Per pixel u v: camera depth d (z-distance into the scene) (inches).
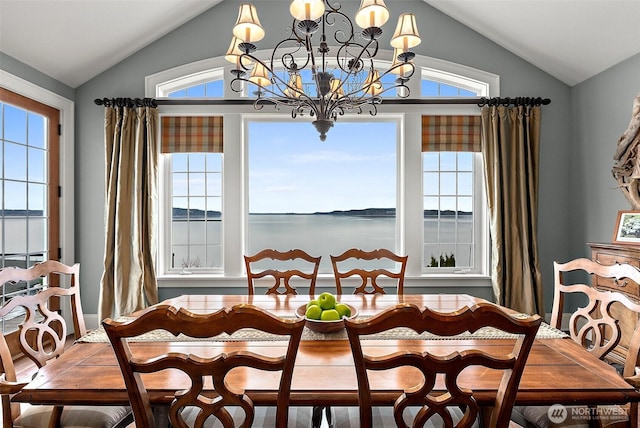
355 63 69.8
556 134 140.5
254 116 141.1
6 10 100.2
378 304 81.3
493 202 133.9
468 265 146.2
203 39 140.1
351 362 50.4
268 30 139.9
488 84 140.1
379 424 52.9
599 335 63.6
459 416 56.0
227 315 34.7
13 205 116.3
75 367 48.9
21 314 119.5
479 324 34.9
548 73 140.2
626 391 42.9
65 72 130.5
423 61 139.5
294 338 36.2
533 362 50.7
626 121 117.3
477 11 129.0
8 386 44.9
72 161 137.5
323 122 73.0
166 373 47.2
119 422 56.3
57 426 53.3
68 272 71.4
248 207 144.1
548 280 140.5
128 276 132.3
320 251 159.3
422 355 36.3
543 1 111.7
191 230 145.9
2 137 112.0
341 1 139.7
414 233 140.0
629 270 59.4
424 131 139.8
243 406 38.2
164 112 138.6
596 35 114.5
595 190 129.1
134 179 134.0
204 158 145.4
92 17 115.3
